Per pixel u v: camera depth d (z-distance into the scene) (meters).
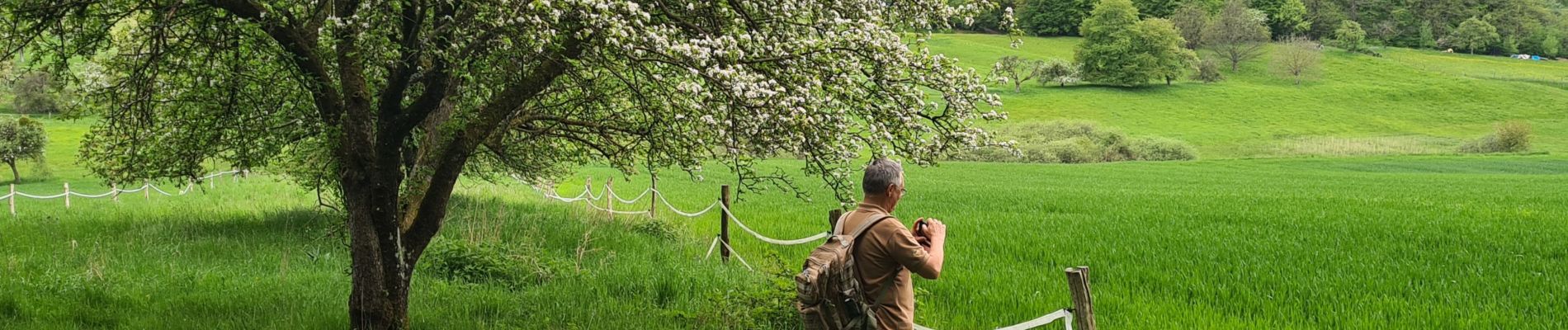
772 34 7.63
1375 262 12.77
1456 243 15.03
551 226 15.40
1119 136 78.62
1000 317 9.52
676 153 8.34
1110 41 139.62
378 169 7.21
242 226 15.82
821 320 4.99
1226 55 156.00
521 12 6.43
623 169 9.56
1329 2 196.12
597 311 8.98
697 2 7.46
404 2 6.85
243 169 10.24
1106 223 18.88
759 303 8.56
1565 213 21.69
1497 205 25.09
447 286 10.24
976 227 17.97
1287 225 18.17
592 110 8.63
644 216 18.42
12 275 10.79
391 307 7.45
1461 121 113.06
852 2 8.17
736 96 6.53
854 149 7.96
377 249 7.41
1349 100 126.44
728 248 13.17
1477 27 176.00
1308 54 141.25
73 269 11.45
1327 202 25.86
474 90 7.95
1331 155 79.31
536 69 7.26
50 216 18.14
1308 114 117.50
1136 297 10.48
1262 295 10.52
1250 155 82.44
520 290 10.44
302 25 7.46
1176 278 11.61
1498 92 127.25
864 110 7.63
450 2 6.71
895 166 5.23
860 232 5.04
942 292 10.90
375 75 8.52
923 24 8.67
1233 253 13.84
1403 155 77.56
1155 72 134.75
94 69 8.32
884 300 5.02
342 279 10.95
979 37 174.88
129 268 11.56
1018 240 15.68
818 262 4.99
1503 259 13.07
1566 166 63.91
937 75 7.86
